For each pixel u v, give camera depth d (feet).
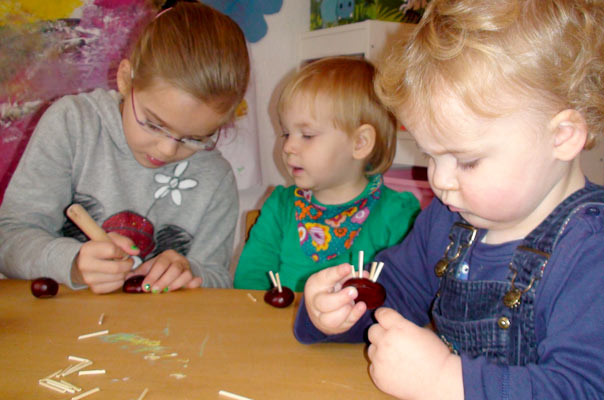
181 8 3.44
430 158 1.98
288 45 6.44
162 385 1.78
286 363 1.98
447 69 1.72
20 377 1.82
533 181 1.75
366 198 4.29
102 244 2.87
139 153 3.91
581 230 1.81
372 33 5.40
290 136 4.18
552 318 1.75
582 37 1.69
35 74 5.01
